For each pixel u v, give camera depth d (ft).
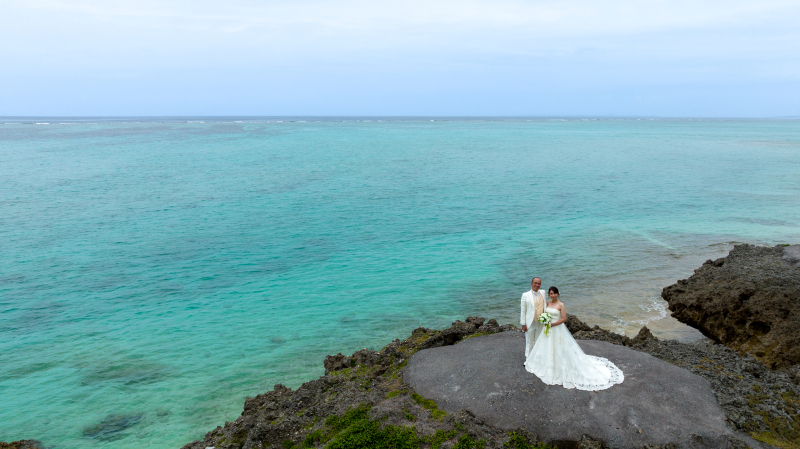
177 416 47.03
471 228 118.42
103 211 134.21
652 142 423.23
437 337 44.09
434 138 475.31
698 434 28.94
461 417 31.01
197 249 100.58
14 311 70.28
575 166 246.06
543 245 103.14
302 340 62.54
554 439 29.40
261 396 42.11
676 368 36.09
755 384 35.65
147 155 284.20
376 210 138.72
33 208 136.67
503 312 70.23
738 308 56.44
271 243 105.29
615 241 105.29
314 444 31.81
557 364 33.47
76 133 499.10
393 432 30.60
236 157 278.46
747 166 241.35
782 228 114.21
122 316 69.46
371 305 73.31
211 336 63.57
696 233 111.04
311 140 429.79
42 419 46.37
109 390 51.13
